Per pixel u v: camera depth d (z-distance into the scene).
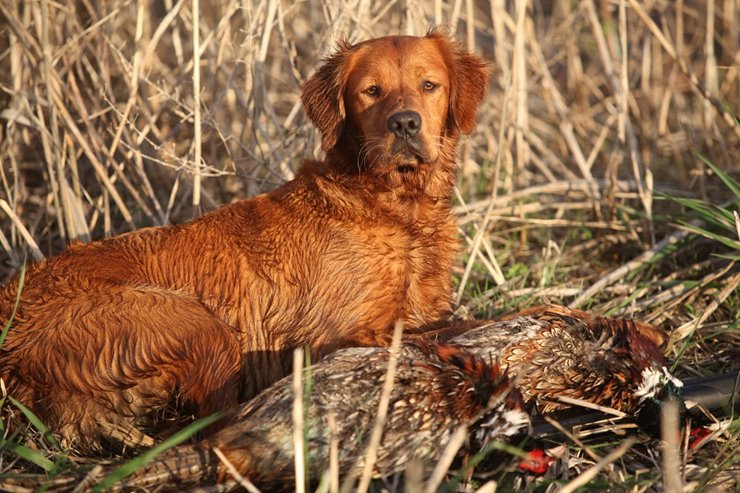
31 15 7.91
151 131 7.96
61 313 5.08
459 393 4.08
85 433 5.02
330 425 3.83
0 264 7.60
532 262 7.74
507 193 8.38
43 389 5.03
